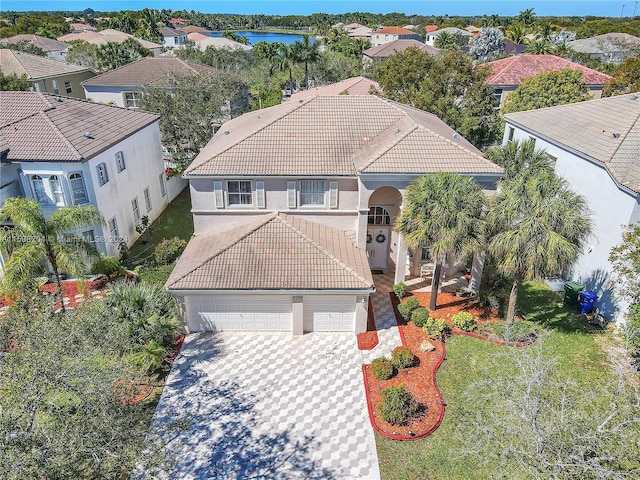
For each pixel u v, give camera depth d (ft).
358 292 67.56
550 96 131.85
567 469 36.35
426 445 52.70
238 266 69.77
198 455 51.88
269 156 78.38
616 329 71.00
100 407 40.47
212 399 59.62
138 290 66.74
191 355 67.51
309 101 88.63
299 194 78.95
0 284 67.51
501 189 68.33
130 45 246.47
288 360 66.54
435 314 75.87
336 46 349.00
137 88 175.22
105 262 83.35
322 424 55.88
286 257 71.00
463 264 88.58
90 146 86.12
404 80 128.77
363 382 62.34
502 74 171.01
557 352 66.49
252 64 269.03
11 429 35.60
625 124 80.12
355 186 78.64
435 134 78.23
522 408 40.29
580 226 61.62
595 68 224.53
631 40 275.59
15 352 41.50
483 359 65.10
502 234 63.52
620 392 41.55
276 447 52.85
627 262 65.36
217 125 158.61
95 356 44.24
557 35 311.27
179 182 134.31
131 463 40.27
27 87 145.38
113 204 94.38
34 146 82.43
